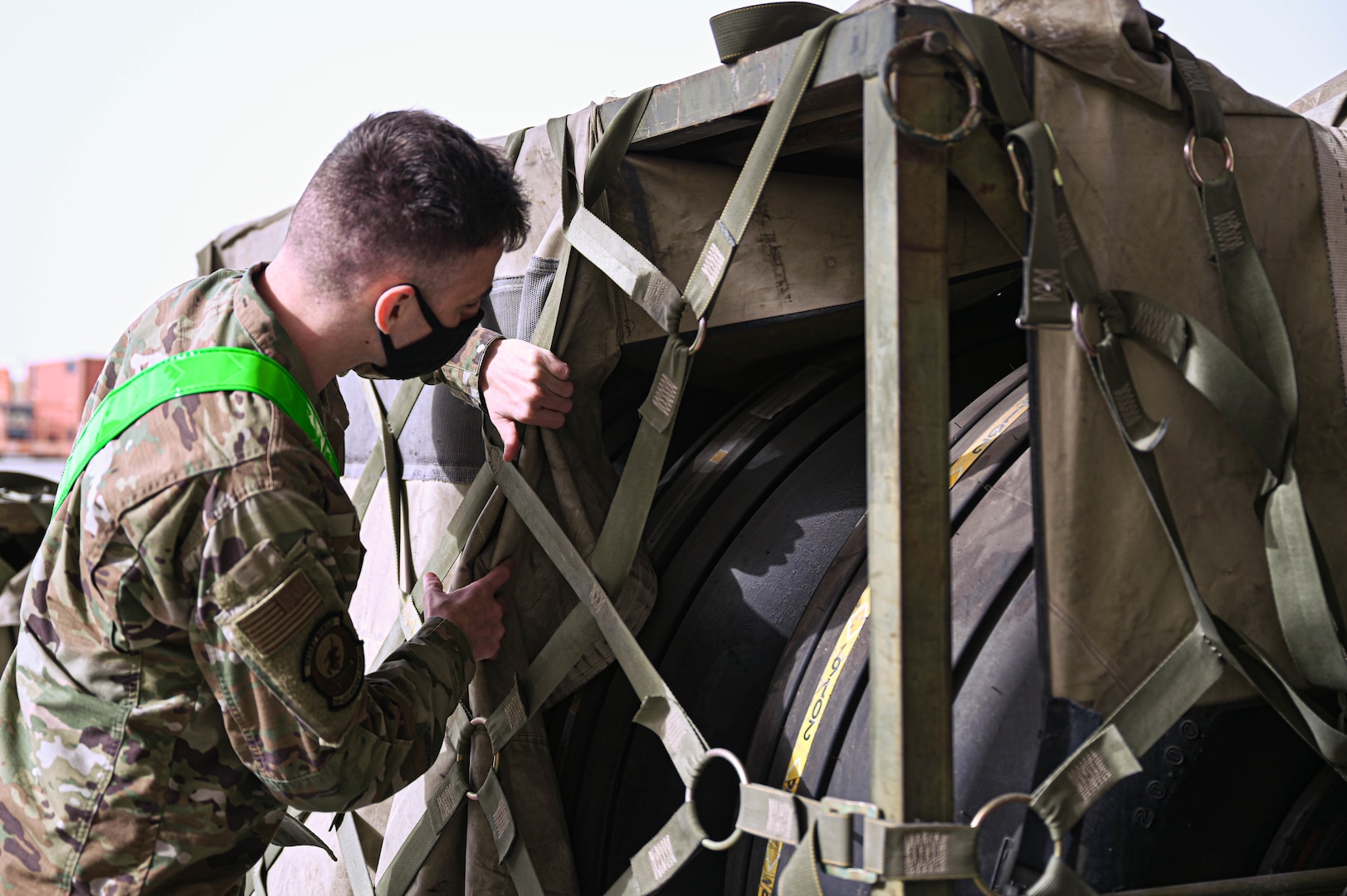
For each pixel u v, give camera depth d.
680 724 1.24
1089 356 1.06
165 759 1.21
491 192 1.24
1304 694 1.24
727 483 1.77
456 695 1.39
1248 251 1.15
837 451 1.70
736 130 1.43
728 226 1.25
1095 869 1.15
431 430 1.68
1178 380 1.14
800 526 1.61
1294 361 1.17
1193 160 1.12
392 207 1.18
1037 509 1.08
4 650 2.24
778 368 2.02
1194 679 1.11
